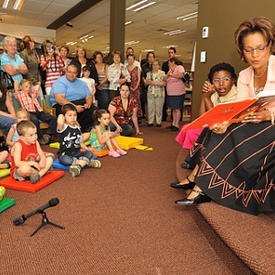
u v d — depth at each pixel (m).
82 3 7.50
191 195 1.53
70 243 1.37
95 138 3.34
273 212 1.41
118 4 5.76
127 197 1.98
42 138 3.68
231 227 1.27
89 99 4.23
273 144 1.31
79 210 1.75
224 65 2.00
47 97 4.20
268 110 1.35
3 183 2.12
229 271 1.20
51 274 1.14
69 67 3.87
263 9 2.44
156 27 10.45
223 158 1.44
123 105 4.20
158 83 5.39
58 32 12.00
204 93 2.11
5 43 3.64
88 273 1.15
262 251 1.10
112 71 5.13
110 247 1.35
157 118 5.70
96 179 2.36
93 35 12.34
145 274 1.16
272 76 1.49
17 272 1.15
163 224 1.59
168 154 3.35
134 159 3.08
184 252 1.33
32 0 7.29
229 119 1.31
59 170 2.59
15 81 3.70
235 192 1.43
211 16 2.98
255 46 1.44
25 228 1.51
